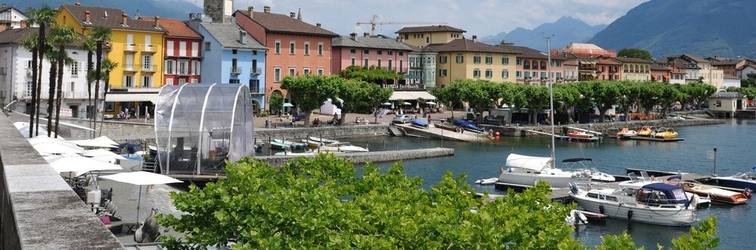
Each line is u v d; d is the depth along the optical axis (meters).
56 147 37.56
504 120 117.69
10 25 117.44
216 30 115.25
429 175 66.38
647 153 90.44
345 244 12.98
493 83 119.38
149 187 41.59
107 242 6.82
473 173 68.31
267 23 120.81
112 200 36.22
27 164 13.30
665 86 147.00
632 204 46.44
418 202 17.33
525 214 14.61
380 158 76.31
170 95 47.56
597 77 193.25
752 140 110.19
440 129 108.50
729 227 44.31
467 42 156.38
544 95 117.06
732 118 172.75
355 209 15.19
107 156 40.88
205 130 46.59
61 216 7.94
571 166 76.69
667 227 44.97
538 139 107.56
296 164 22.70
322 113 124.31
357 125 105.56
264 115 115.12
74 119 79.62
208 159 46.47
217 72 112.75
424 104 142.00
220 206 16.58
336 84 101.38
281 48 121.06
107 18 105.50
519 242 13.75
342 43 133.88
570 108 131.75
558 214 16.61
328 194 15.99
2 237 10.43
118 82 103.44
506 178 59.00
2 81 94.31
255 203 15.99
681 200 46.12
